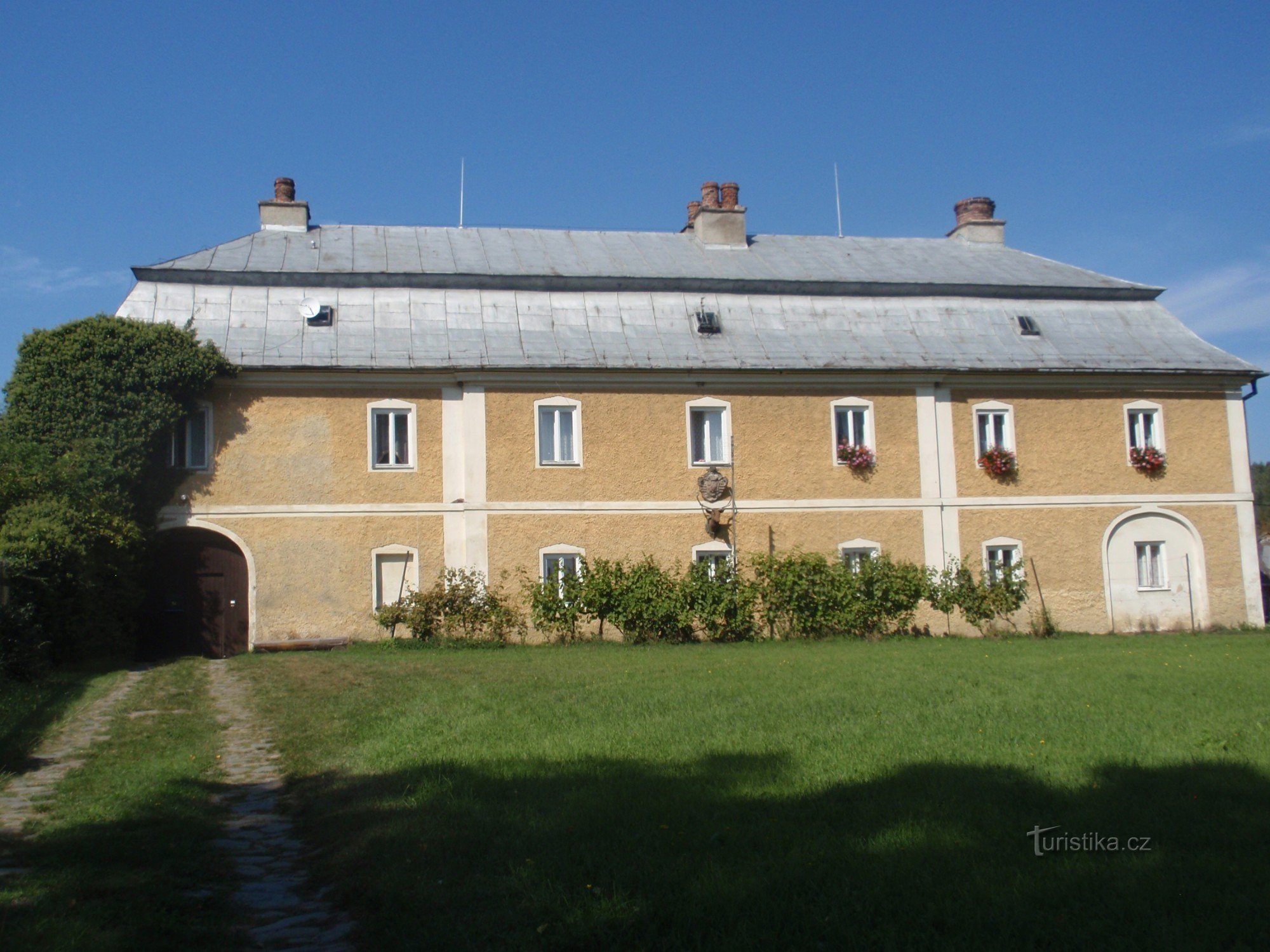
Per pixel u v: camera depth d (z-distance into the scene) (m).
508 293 24.77
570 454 23.95
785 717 10.85
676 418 24.38
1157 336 27.66
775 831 6.74
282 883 6.66
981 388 26.05
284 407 22.70
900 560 25.09
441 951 5.28
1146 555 26.59
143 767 9.58
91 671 17.83
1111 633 25.84
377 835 7.12
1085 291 27.91
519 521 23.39
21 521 16.19
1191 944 4.98
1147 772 8.11
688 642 22.95
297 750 10.43
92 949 5.16
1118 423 26.70
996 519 25.75
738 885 5.84
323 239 26.81
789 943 5.14
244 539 22.31
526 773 8.44
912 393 25.62
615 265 27.23
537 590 22.67
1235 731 9.73
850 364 25.08
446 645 21.77
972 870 6.00
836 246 30.62
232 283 23.69
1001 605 24.27
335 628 22.48
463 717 11.38
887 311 26.55
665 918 5.48
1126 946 4.98
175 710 13.16
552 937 5.32
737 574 23.55
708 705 11.80
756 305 25.91
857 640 22.72
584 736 9.99
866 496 25.09
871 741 9.50
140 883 6.31
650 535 23.97
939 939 5.09
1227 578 26.84
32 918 5.54
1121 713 10.82
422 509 23.05
